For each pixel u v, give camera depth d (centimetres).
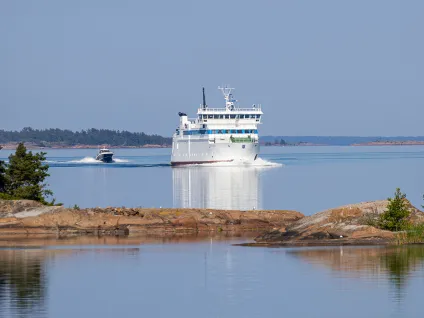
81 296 17812
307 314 16212
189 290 18288
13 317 16162
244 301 17312
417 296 17388
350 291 17912
